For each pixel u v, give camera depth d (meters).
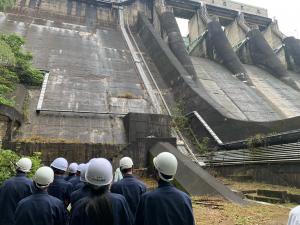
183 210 3.37
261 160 17.00
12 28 31.84
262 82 40.03
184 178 13.80
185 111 25.66
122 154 16.48
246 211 10.09
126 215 3.41
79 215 3.22
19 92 19.64
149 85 28.16
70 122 19.70
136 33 40.12
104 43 34.75
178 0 47.62
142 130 19.14
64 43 31.72
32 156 14.00
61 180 5.91
